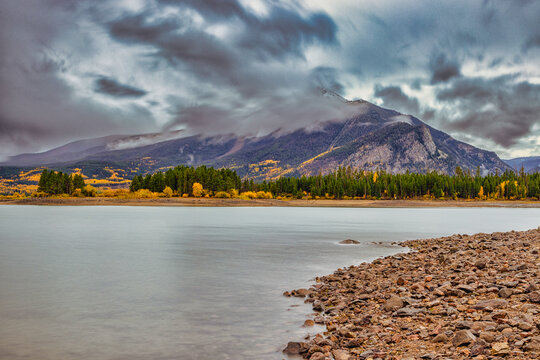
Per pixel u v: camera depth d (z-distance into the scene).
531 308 11.80
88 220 80.00
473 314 12.07
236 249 35.62
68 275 22.94
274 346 11.29
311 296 17.42
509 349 8.84
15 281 21.14
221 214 110.56
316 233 52.91
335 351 10.00
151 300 16.95
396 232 54.88
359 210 151.25
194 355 10.62
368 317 12.84
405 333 11.12
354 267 24.22
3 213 109.50
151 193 191.62
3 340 11.91
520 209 175.12
